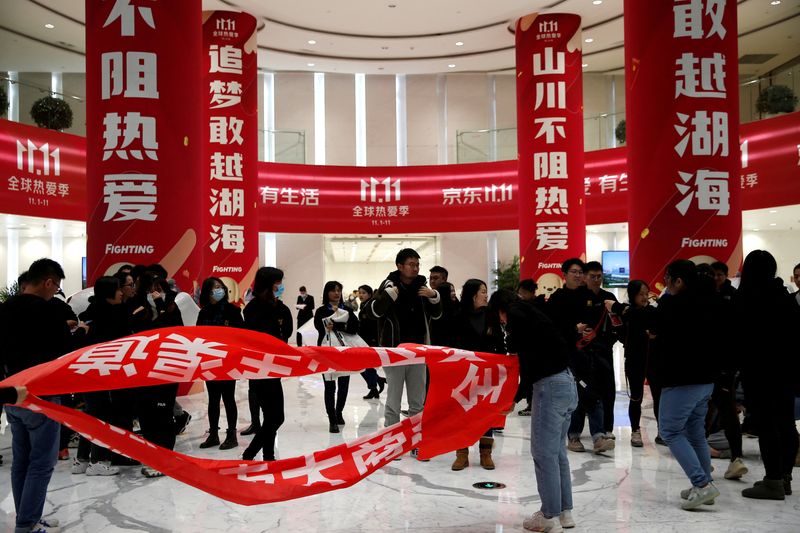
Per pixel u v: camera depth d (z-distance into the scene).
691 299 3.83
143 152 7.74
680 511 3.82
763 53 14.96
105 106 7.78
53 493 4.34
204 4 11.40
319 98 18.59
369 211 15.17
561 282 11.71
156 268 5.44
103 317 4.84
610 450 5.34
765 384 4.03
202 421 6.82
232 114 11.56
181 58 8.07
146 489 4.42
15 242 16.72
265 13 12.03
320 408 7.64
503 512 3.87
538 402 3.46
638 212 8.55
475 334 5.08
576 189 11.87
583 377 5.11
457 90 18.70
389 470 4.83
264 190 14.76
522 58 12.14
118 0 7.76
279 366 3.29
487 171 15.06
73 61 14.37
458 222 15.11
